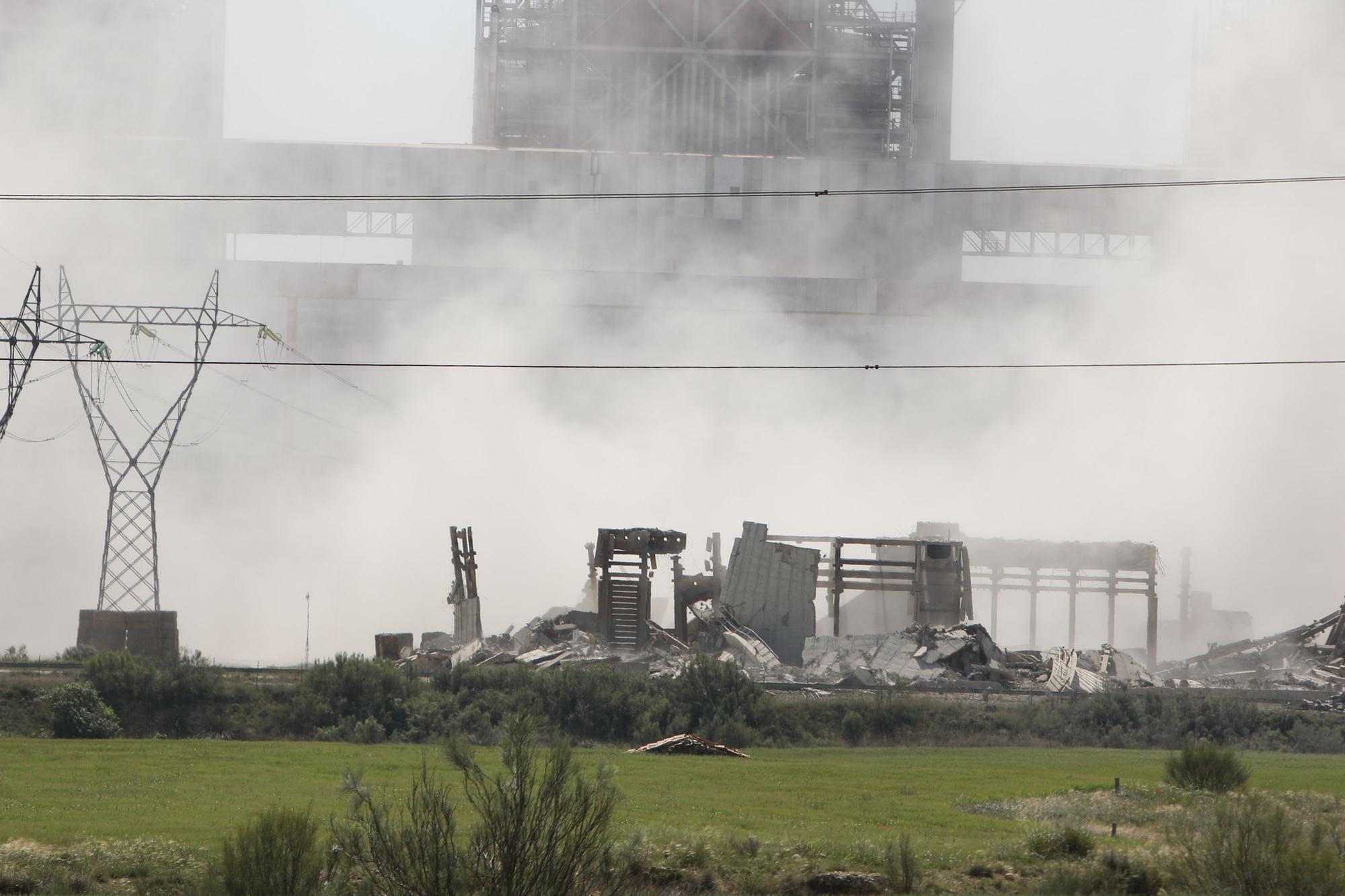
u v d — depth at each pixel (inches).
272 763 7027.6
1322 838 4665.4
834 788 6579.7
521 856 3280.0
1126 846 4926.2
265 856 3464.6
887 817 5649.6
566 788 3368.6
